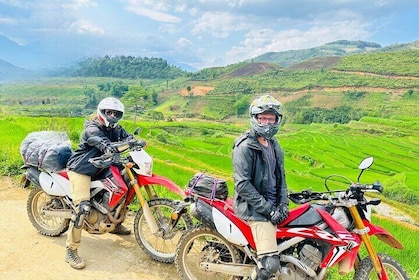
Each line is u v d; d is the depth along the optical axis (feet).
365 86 562.25
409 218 103.96
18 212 22.26
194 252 18.02
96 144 16.55
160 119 488.44
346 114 487.20
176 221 16.74
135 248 18.60
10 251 17.56
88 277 15.85
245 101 579.48
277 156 13.61
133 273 16.40
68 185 18.07
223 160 152.05
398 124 363.15
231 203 14.75
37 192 19.45
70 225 16.52
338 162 245.86
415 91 517.96
